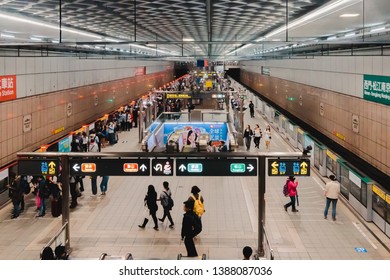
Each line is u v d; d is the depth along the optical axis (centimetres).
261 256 852
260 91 4144
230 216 1094
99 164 869
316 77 1934
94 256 859
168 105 3053
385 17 947
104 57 2455
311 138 1667
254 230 996
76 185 1201
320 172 1504
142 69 3806
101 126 2142
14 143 1245
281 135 2281
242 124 2062
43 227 1025
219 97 2275
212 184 1414
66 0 790
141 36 1608
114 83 2742
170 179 1480
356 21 1022
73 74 1875
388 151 1112
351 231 988
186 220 834
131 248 898
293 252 872
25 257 855
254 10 905
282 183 1412
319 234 969
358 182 1091
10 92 1208
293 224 1032
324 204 1190
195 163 858
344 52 1523
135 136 2347
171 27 1287
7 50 1185
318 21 1025
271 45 1906
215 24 1195
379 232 968
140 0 815
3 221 1065
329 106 1714
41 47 1403
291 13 938
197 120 2280
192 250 838
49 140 1559
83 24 1145
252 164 854
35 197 1267
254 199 1243
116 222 1054
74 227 1020
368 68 1262
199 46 2398
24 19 916
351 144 1438
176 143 1791
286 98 2731
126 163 864
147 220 1011
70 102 1828
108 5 863
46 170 874
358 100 1359
